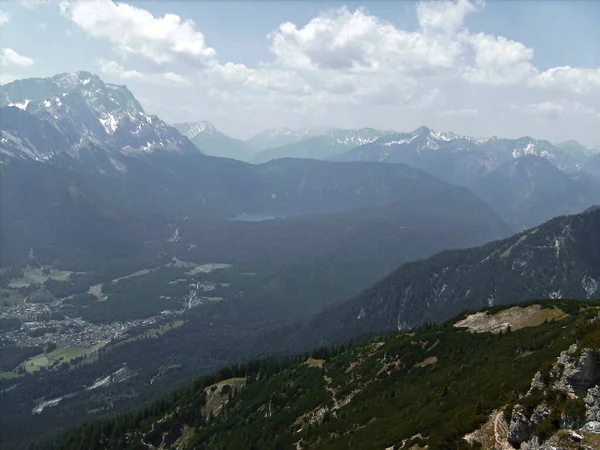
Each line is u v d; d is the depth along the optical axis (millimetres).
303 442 125688
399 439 87750
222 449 146125
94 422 198875
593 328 67875
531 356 97750
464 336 144500
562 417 57406
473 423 72188
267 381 188625
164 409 195750
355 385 146375
